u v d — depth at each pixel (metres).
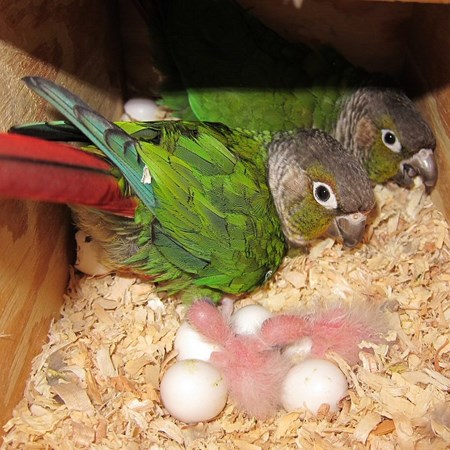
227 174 0.34
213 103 0.42
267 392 0.33
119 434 0.32
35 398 0.33
